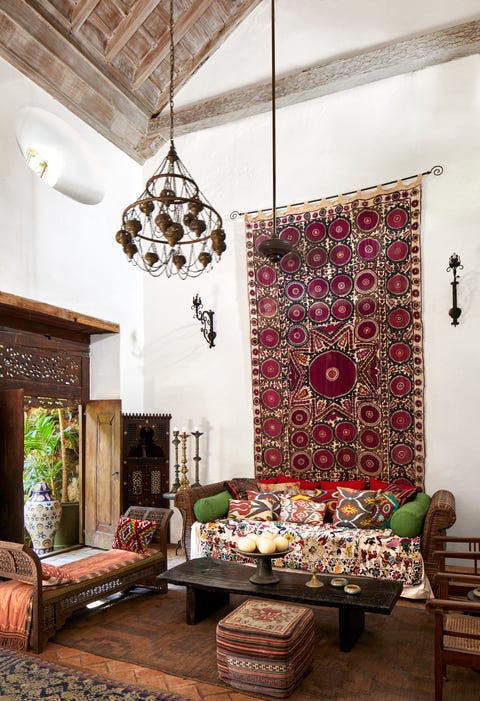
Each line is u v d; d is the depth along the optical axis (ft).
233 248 22.16
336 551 15.26
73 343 21.86
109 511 21.30
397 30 19.71
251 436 21.20
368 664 10.98
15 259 17.44
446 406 18.10
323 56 20.77
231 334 21.93
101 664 11.09
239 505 18.19
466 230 18.24
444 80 18.99
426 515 15.34
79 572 13.34
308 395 20.25
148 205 13.29
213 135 23.00
